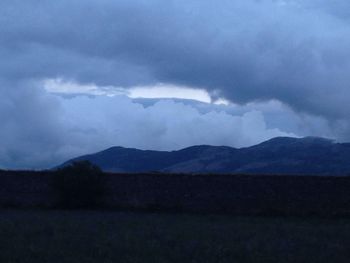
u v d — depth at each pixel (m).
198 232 30.30
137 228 31.67
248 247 24.38
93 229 30.44
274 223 38.75
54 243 24.77
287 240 27.59
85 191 49.69
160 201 49.97
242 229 32.88
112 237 26.84
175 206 49.66
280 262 21.61
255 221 40.69
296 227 35.38
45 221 34.59
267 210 48.34
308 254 23.41
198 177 50.03
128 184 50.59
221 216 45.41
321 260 22.17
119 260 21.08
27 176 51.34
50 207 50.50
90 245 24.22
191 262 21.03
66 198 49.84
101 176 50.72
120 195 50.44
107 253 22.36
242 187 49.31
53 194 50.72
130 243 24.98
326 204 47.94
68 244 24.52
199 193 49.72
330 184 48.28
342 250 24.77
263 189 49.00
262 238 28.12
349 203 47.69
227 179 49.66
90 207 50.16
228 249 23.67
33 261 20.69
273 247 24.86
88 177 49.88
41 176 51.25
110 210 49.31
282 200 48.56
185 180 50.09
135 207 50.00
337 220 43.88
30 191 51.03
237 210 48.88
